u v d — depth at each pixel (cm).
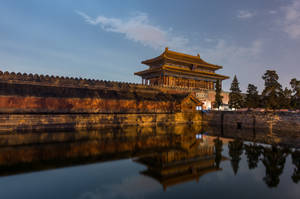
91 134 3016
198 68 8050
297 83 4312
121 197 983
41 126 3512
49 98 3662
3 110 3238
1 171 1328
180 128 4288
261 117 4434
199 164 1586
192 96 5547
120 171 1380
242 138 2939
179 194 1037
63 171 1354
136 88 5378
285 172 1405
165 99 5206
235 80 6209
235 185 1172
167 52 7894
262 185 1173
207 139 2809
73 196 988
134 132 3388
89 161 1595
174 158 1745
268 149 2164
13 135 2745
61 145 2152
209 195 1028
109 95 4494
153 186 1135
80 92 4203
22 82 3728
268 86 4634
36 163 1509
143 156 1792
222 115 5353
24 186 1102
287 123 3922
